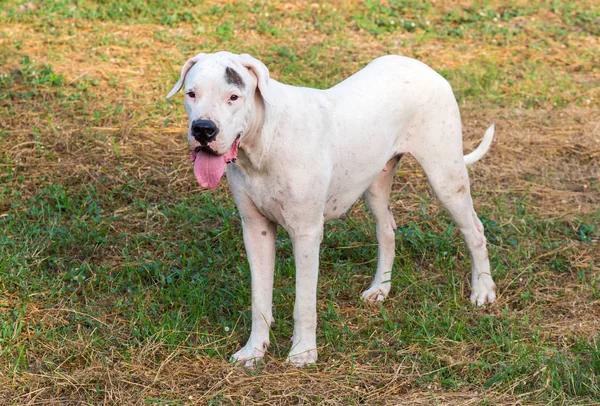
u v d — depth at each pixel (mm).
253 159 4090
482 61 9391
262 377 4344
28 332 4727
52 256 5574
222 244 5770
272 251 4500
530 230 6090
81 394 4238
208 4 10609
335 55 9273
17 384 4297
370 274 5539
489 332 4824
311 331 4477
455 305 5113
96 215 6160
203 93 3793
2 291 5098
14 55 8742
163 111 7809
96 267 5438
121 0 10484
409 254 5734
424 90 4777
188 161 7000
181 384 4312
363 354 4602
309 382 4324
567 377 4309
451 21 10594
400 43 9828
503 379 4336
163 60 8906
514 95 8602
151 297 5125
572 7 11062
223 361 4492
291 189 4137
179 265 5547
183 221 6102
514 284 5426
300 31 10031
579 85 8922
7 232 5785
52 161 6824
